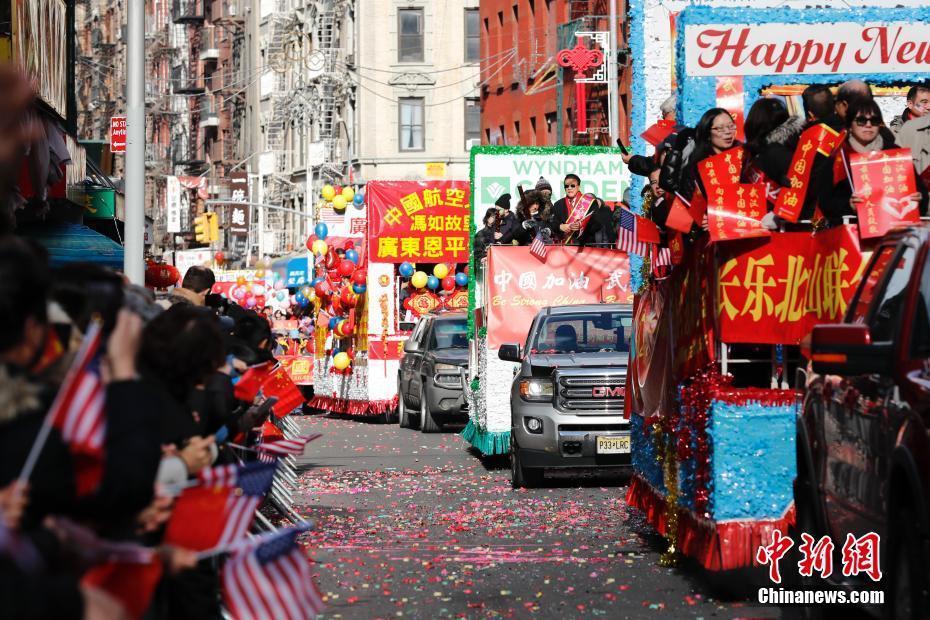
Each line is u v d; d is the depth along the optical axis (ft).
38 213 60.44
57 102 62.18
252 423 35.27
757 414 33.14
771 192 33.86
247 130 364.79
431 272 121.19
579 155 86.17
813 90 34.04
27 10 54.95
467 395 83.76
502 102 209.77
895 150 30.99
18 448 13.94
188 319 24.48
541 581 37.70
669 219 35.06
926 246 25.58
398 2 273.95
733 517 33.09
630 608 33.58
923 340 24.54
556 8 185.57
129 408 15.98
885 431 24.80
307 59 298.15
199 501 19.17
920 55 38.37
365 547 44.55
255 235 344.69
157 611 23.06
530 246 75.46
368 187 114.52
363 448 86.02
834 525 29.07
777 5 45.96
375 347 113.80
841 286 30.71
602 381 60.49
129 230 63.46
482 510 53.67
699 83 37.91
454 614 33.37
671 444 37.88
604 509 53.11
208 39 391.45
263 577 19.10
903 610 24.14
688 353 35.83
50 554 13.48
